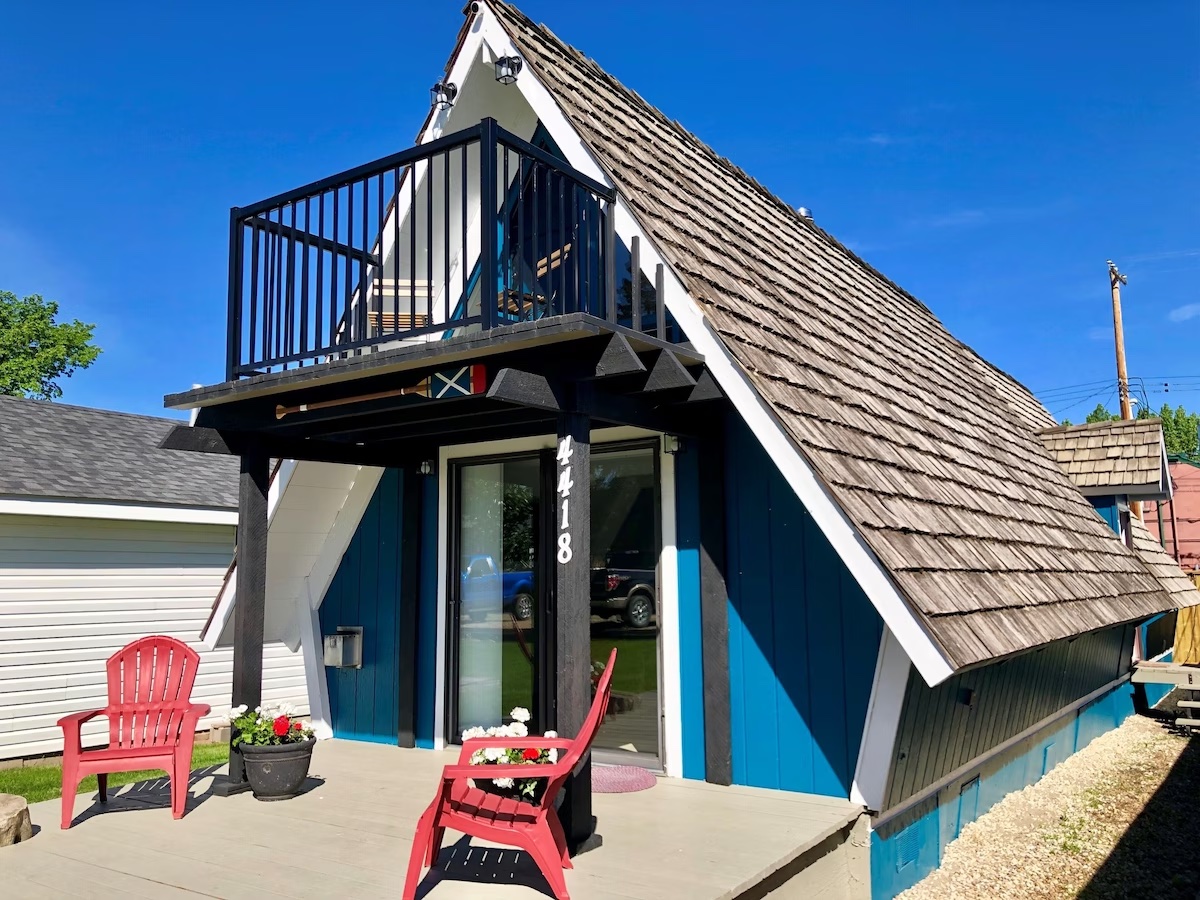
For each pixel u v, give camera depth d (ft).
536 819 12.19
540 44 21.89
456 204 22.22
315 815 16.48
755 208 28.17
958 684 18.35
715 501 18.76
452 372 15.47
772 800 16.76
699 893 12.10
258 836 15.19
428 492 23.72
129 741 16.93
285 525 23.99
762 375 16.35
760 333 18.22
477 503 23.03
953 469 22.06
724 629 18.38
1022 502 25.35
